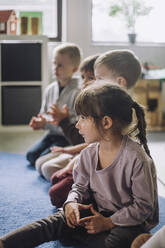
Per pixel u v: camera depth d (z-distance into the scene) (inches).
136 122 40.0
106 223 37.4
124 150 38.3
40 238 37.8
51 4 135.0
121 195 39.2
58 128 80.3
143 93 120.2
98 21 135.6
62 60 76.1
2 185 65.9
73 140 63.9
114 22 136.5
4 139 107.0
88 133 38.5
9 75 116.7
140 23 137.4
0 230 46.8
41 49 117.6
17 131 118.6
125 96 38.5
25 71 117.3
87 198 42.9
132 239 37.1
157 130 120.6
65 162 67.2
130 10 135.8
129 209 37.3
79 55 78.9
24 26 122.7
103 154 39.8
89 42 131.0
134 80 55.9
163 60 134.3
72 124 64.2
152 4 136.2
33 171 75.5
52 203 54.0
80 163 42.0
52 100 80.4
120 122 37.9
